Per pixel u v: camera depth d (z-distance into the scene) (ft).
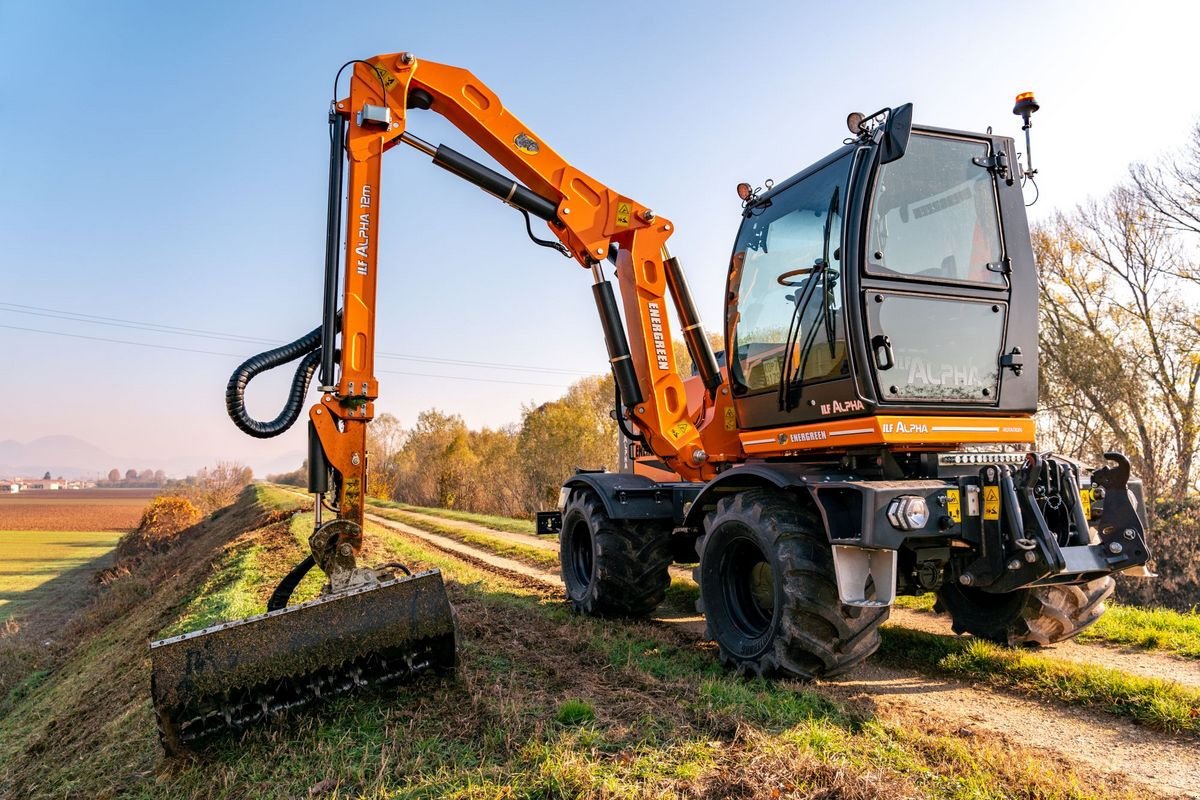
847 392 15.37
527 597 27.27
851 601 13.75
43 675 41.93
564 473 96.43
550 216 21.83
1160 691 14.11
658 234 22.29
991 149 16.83
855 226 15.21
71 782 15.39
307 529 54.90
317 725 13.60
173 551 92.38
